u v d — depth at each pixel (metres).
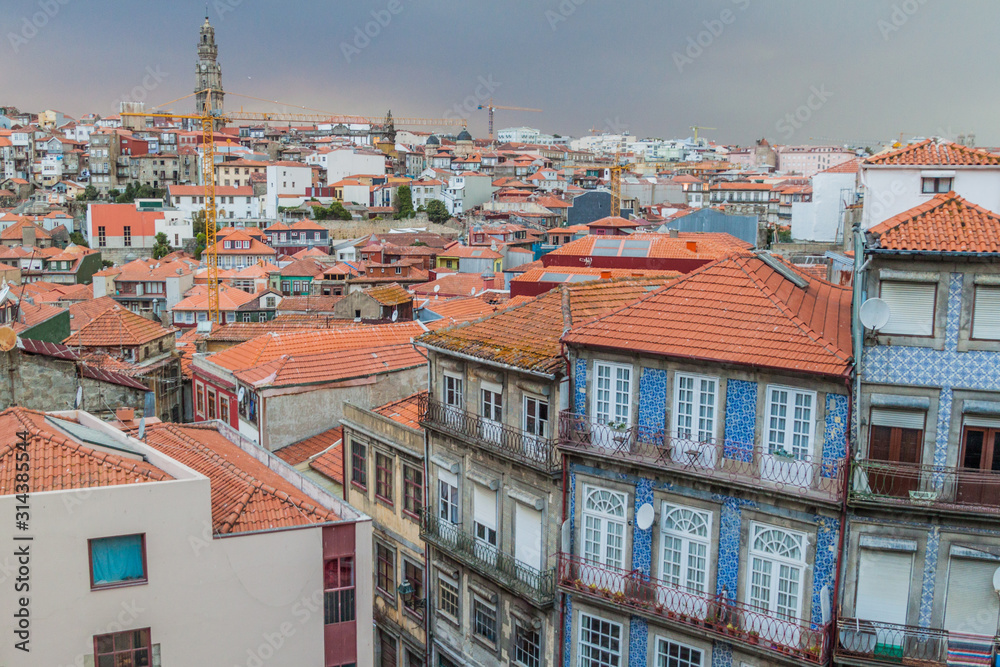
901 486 22.83
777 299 25.75
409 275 126.56
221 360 48.66
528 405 29.84
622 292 33.44
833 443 23.03
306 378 43.25
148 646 25.27
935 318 22.50
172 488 25.09
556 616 28.95
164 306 140.50
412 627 36.59
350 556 27.67
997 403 22.22
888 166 24.84
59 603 24.16
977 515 21.89
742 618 24.64
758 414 24.20
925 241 22.14
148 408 45.84
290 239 176.88
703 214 97.19
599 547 27.69
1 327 37.97
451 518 33.59
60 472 25.77
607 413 27.25
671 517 26.06
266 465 33.62
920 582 22.77
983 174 24.36
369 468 38.62
